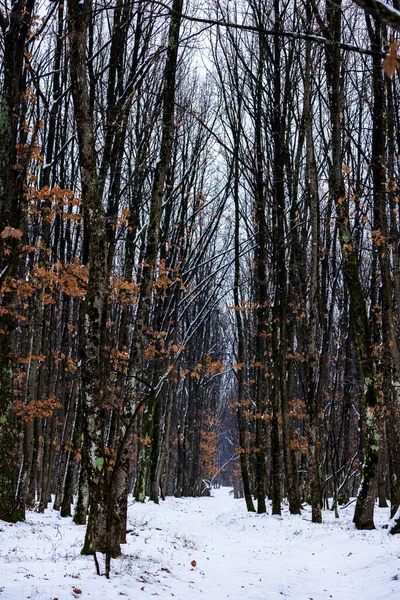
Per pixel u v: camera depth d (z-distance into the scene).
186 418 39.03
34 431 18.75
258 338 22.88
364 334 14.30
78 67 8.12
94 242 8.34
